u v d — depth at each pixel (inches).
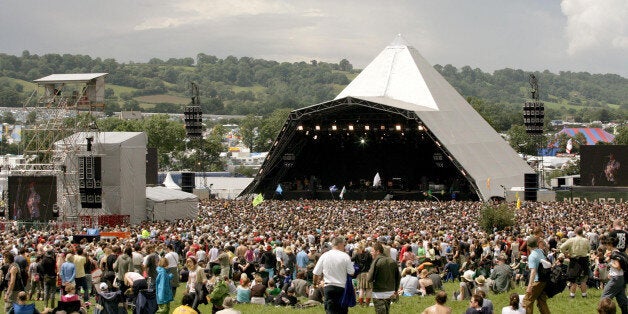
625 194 3757.4
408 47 4564.5
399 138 4037.9
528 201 3321.9
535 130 3710.6
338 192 3932.1
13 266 1014.4
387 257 828.6
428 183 4062.5
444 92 4303.6
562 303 1000.2
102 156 2817.4
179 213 3036.4
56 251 1322.6
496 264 1243.2
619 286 872.9
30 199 2652.6
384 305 822.5
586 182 3823.8
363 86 4362.7
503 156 4067.4
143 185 2928.2
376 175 3922.2
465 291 1087.0
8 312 962.1
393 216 2428.6
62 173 2679.6
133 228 2079.2
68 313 887.1
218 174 6988.2
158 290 956.6
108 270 1102.4
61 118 2832.2
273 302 1110.4
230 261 1284.4
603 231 1567.4
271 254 1250.6
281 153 3882.9
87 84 2800.2
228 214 2581.2
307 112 3668.8
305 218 2293.3
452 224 2075.5
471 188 3732.8
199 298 1016.9
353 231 1676.9
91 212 2797.7
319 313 989.2
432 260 1370.6
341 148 4153.5
